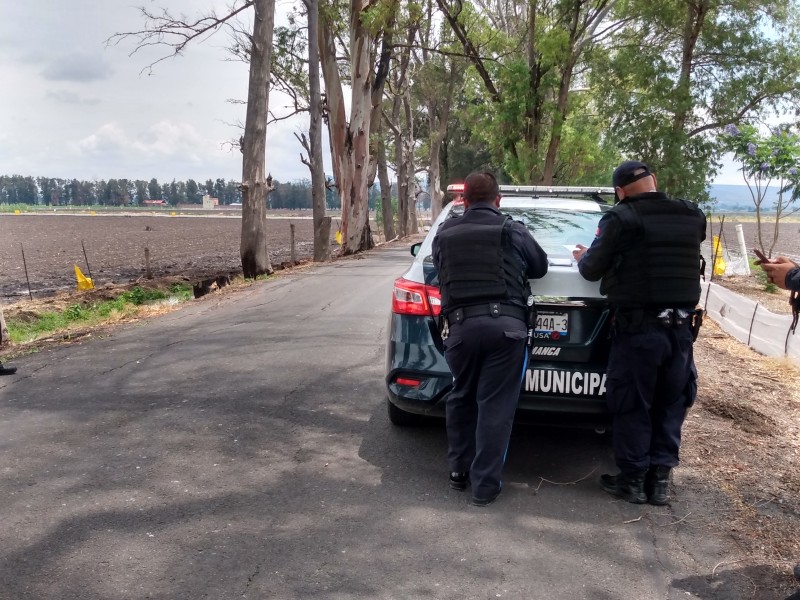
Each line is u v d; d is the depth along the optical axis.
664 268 3.49
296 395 5.57
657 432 3.73
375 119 26.64
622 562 3.12
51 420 4.97
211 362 6.68
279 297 11.52
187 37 15.62
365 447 4.46
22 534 3.28
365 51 22.95
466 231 3.65
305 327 8.50
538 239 4.54
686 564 3.11
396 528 3.39
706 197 18.33
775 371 6.69
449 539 3.29
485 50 24.19
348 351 7.12
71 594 2.78
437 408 3.98
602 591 2.88
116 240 46.75
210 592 2.81
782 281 2.92
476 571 3.01
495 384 3.60
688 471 4.14
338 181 26.39
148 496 3.71
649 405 3.64
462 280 3.59
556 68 22.30
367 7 21.91
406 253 24.58
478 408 3.69
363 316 9.28
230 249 37.06
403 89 40.75
